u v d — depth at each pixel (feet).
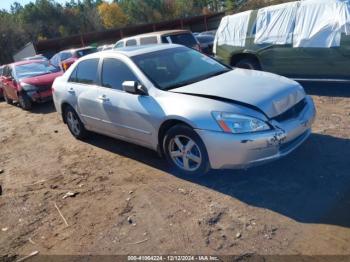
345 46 22.06
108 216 13.33
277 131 13.08
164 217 12.64
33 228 13.42
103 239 12.01
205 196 13.56
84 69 20.06
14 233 13.28
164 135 15.34
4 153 23.61
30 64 41.83
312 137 17.12
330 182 13.15
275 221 11.49
